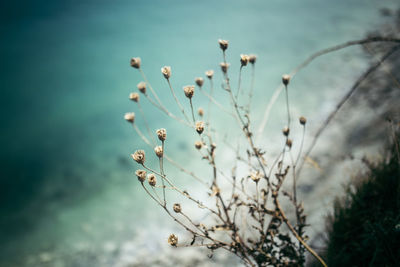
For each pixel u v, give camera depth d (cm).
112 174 485
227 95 637
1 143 598
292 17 1142
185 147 504
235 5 1434
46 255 356
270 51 845
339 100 480
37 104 727
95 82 809
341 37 852
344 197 246
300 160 361
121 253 338
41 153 561
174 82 748
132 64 167
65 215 418
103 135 589
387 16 957
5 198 466
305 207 281
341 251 202
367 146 335
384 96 426
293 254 166
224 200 347
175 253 307
